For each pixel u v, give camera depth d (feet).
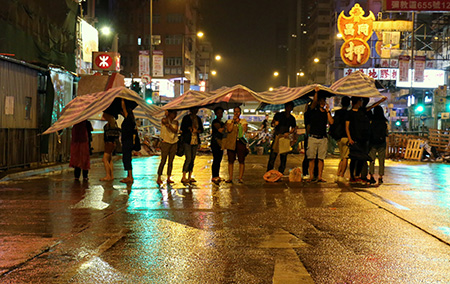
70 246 19.11
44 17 65.82
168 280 14.94
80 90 69.62
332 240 20.15
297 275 15.44
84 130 43.09
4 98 48.21
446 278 15.15
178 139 40.57
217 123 40.19
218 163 40.57
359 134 38.96
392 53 170.19
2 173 45.29
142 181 42.04
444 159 76.02
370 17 153.48
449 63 174.70
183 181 40.50
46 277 15.20
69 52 74.49
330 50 328.90
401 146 84.17
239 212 26.55
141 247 18.97
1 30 55.21
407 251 18.38
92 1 135.03
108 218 24.89
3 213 26.35
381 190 35.63
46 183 40.40
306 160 43.96
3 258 17.34
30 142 54.39
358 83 39.93
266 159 76.59
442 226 22.79
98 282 14.74
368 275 15.44
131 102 44.39
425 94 177.58
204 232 21.63
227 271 15.88
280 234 21.21
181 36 257.14
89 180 42.80
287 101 39.78
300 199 31.12
